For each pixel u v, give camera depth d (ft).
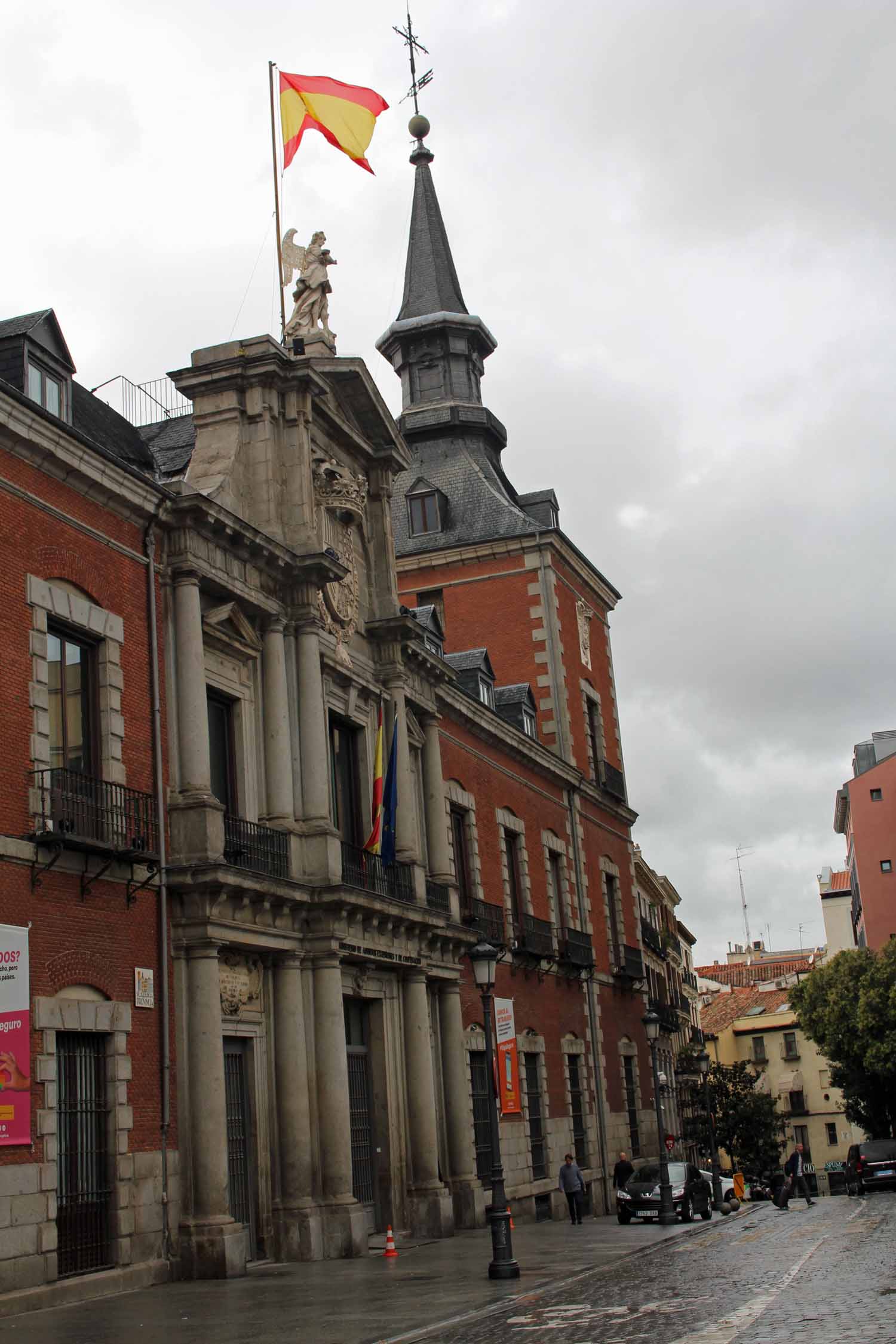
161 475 83.97
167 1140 63.93
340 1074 75.25
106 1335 43.29
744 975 363.35
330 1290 55.57
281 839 75.51
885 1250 65.46
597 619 162.71
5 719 57.11
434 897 97.81
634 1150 142.72
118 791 63.82
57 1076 58.03
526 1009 117.80
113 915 62.34
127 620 66.80
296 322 91.76
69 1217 57.26
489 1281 57.11
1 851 55.36
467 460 156.56
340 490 85.97
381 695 92.38
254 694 77.15
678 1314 43.06
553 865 133.39
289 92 94.17
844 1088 202.59
